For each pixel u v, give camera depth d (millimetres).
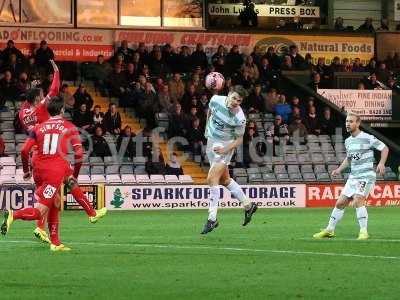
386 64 85562
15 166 65688
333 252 33500
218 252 33438
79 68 77062
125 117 74188
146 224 49875
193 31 82938
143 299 23000
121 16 81188
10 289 24562
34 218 32781
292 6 88250
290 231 44156
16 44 78625
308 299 23062
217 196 40281
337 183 70125
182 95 73312
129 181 67312
